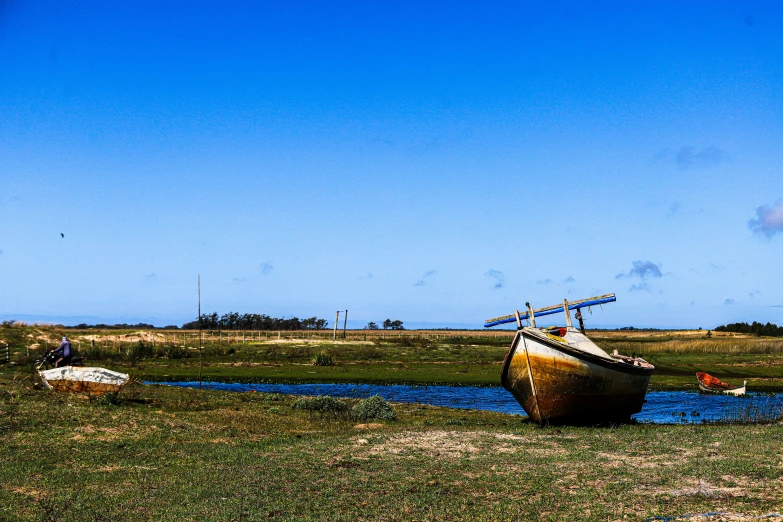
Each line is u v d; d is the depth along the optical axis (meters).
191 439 20.25
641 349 87.19
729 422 27.20
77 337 69.69
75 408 22.70
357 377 51.84
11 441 18.17
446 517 11.62
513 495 13.04
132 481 14.77
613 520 11.08
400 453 17.78
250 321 194.12
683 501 12.07
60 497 13.28
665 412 33.94
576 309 28.81
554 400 24.94
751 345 88.31
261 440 20.67
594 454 17.17
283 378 51.06
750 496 12.22
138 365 58.75
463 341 112.69
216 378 50.81
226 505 12.57
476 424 26.42
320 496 13.20
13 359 48.44
